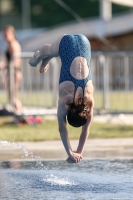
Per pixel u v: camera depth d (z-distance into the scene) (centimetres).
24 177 1532
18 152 1941
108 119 2816
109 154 1919
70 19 12588
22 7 13112
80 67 1388
